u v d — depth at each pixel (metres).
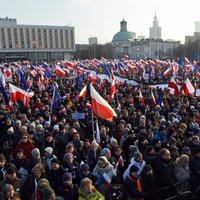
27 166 7.64
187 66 36.69
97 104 8.29
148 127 11.51
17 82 26.42
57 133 10.19
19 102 16.83
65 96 17.41
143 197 6.13
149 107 15.57
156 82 27.00
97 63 47.59
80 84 24.42
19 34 127.50
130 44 155.00
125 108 14.38
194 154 7.14
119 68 37.03
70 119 13.16
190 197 6.58
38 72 32.22
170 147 7.95
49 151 8.17
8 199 5.79
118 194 6.05
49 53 137.62
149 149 7.64
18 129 11.07
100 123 12.25
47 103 16.81
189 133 10.79
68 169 7.34
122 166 7.94
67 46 141.62
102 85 21.81
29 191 6.66
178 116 12.69
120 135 10.62
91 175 7.11
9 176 6.59
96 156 8.25
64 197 6.10
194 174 6.95
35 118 13.76
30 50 131.00
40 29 132.62
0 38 123.00
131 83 25.62
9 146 9.30
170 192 6.43
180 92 17.22
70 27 141.00
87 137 11.95
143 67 39.41
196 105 15.28
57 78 30.62
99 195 5.84
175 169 6.82
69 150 8.17
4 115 12.73
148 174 6.27
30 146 9.22
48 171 7.46
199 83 24.84
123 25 181.62
